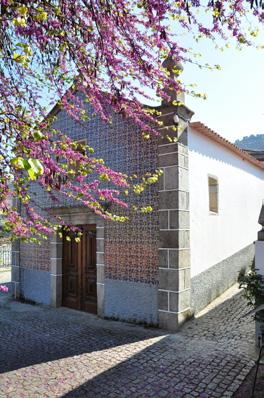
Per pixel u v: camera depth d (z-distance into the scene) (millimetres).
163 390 3578
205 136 7383
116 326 6047
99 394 3539
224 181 8453
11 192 2939
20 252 9039
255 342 4680
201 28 2633
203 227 6996
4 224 2922
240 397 3367
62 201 7723
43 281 8250
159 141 6152
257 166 11578
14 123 2695
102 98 3338
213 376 3850
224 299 7324
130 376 3928
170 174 5977
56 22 2660
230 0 2391
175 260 5746
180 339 5148
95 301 7137
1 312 7391
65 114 8023
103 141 7102
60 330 5895
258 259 4527
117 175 3295
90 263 7320
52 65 3068
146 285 6098
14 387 3732
